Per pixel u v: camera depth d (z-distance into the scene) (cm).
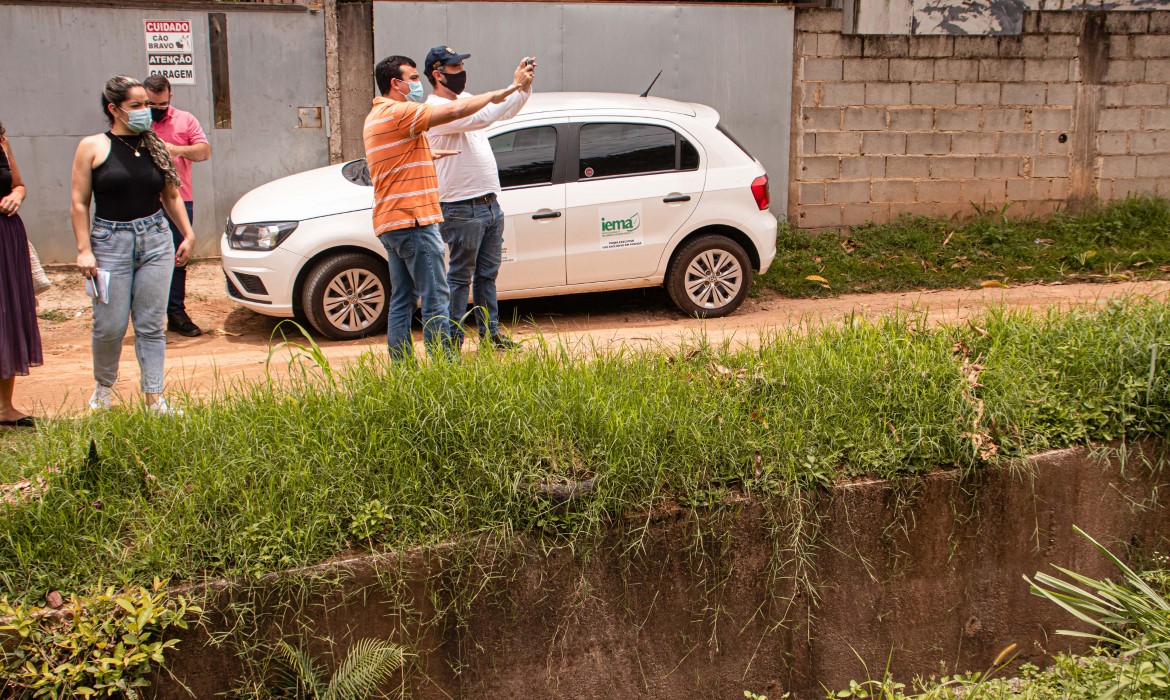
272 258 783
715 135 859
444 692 411
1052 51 1163
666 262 854
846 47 1120
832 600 463
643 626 435
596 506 420
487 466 420
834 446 469
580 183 822
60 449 421
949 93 1150
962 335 566
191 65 1035
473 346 577
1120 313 588
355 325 803
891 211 1164
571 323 864
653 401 466
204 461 407
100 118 1030
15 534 375
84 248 519
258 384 479
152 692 368
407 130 530
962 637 493
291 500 400
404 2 1042
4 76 1002
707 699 451
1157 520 524
